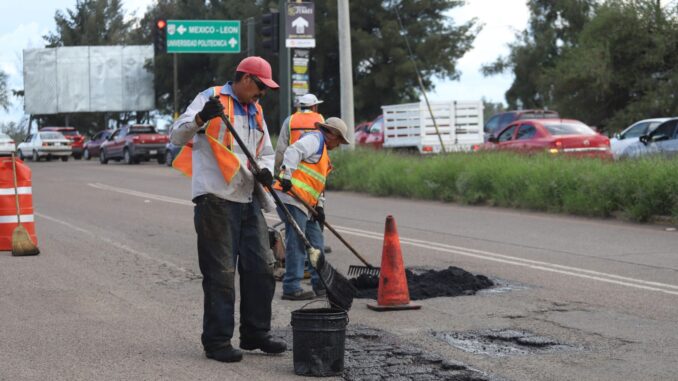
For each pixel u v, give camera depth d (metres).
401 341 9.12
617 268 13.71
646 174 20.36
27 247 15.40
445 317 10.29
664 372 7.95
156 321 10.14
